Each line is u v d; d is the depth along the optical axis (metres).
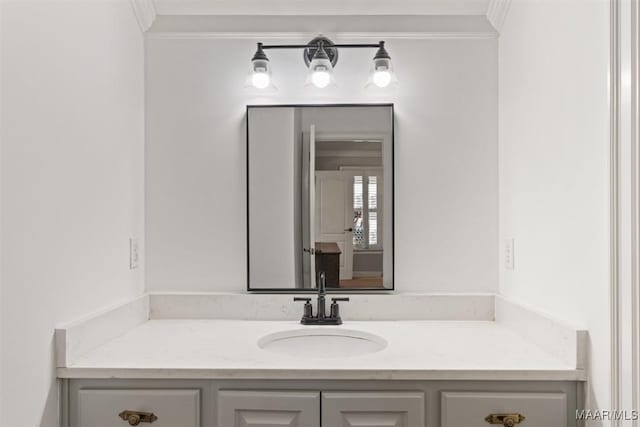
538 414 1.30
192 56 1.94
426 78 1.94
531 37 1.61
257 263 1.92
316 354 1.73
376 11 1.92
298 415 1.31
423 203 1.93
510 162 1.80
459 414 1.30
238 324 1.81
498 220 1.92
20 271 1.11
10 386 1.07
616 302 1.13
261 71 1.82
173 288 1.93
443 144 1.93
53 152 1.25
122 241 1.70
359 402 1.30
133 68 1.81
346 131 1.94
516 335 1.65
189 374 1.30
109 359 1.37
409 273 1.93
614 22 1.13
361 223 1.93
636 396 1.08
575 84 1.32
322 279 1.82
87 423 1.31
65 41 1.31
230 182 1.94
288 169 1.93
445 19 1.92
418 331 1.71
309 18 1.93
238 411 1.32
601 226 1.20
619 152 1.13
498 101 1.92
